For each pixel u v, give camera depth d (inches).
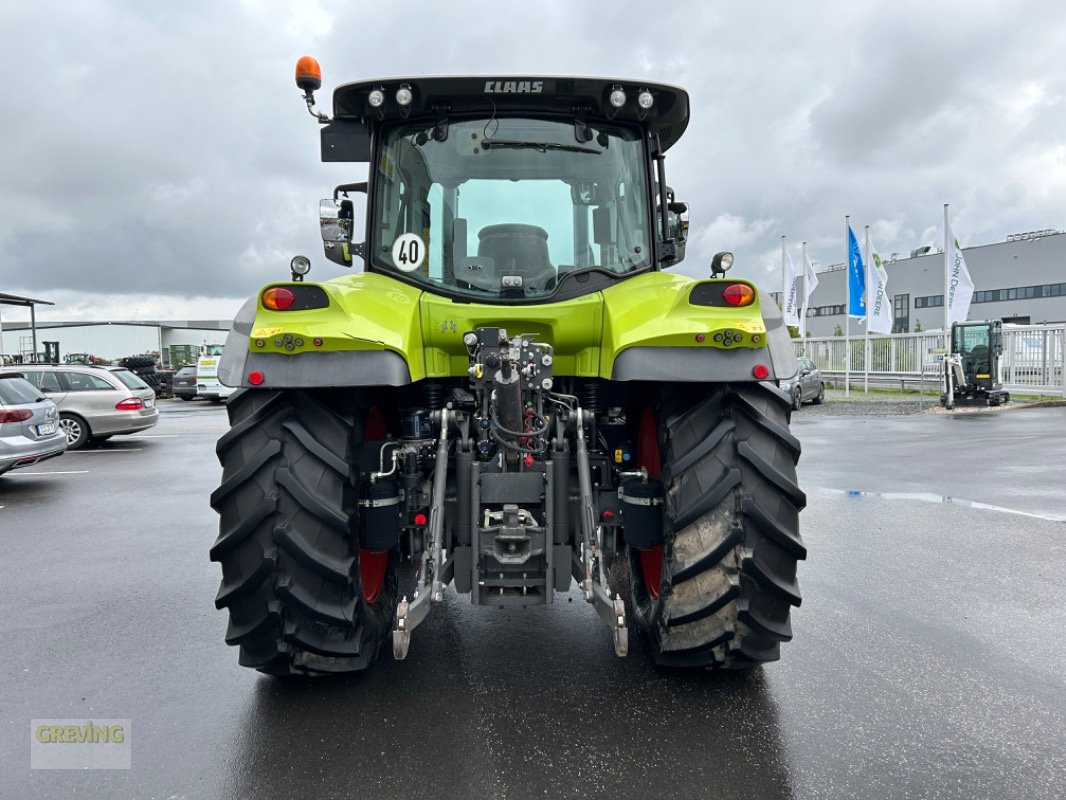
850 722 106.3
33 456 329.4
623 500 117.0
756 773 93.1
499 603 109.6
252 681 122.0
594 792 89.2
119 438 541.0
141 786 92.0
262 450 101.2
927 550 201.2
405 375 101.3
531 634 142.1
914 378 902.4
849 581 173.6
